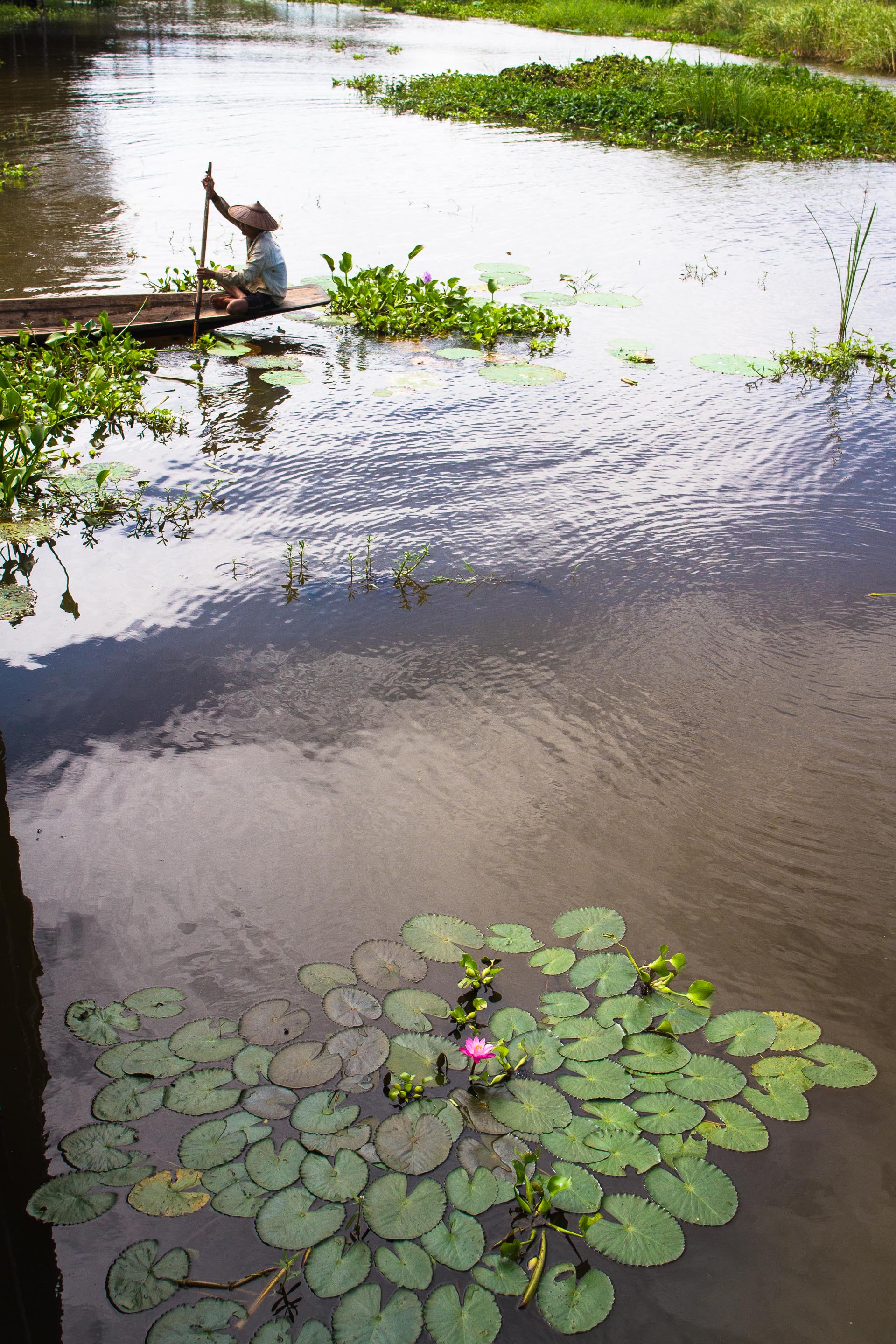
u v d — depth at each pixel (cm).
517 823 349
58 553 514
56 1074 256
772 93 1825
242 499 574
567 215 1227
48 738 380
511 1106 253
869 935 311
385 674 429
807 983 294
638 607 486
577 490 596
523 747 388
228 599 479
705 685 430
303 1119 246
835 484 619
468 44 2741
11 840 332
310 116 1727
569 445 655
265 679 421
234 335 839
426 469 615
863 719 412
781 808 362
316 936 300
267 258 816
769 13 2933
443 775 371
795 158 1627
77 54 2131
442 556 523
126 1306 209
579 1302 212
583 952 299
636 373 785
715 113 1775
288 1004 277
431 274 980
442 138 1641
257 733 389
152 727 389
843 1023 282
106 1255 218
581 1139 246
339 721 398
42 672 420
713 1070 265
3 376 564
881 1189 239
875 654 456
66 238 1012
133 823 342
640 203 1302
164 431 655
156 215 1111
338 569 509
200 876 321
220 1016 274
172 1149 240
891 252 1118
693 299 962
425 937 298
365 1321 206
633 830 349
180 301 836
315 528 546
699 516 574
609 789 368
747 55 2697
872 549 546
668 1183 237
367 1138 243
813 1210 233
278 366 766
